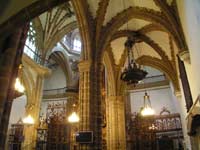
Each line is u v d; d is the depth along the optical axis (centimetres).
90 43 1580
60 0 809
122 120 2117
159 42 2064
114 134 2050
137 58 2298
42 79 2412
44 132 2409
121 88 2225
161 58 2153
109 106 2161
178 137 2348
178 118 2505
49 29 2491
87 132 1328
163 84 2955
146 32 2012
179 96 1972
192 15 934
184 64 1362
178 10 1434
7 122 726
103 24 1719
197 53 934
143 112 2452
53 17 2478
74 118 2156
